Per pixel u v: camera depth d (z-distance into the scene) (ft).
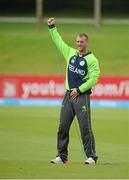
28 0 408.26
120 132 145.48
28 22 328.49
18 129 148.25
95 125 158.71
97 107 201.98
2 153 111.14
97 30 282.15
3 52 258.98
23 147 118.93
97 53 255.29
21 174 87.20
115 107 202.08
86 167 92.99
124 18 362.53
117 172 89.15
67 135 96.78
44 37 267.39
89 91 95.14
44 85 205.87
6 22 333.42
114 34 279.08
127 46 259.60
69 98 95.30
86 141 95.55
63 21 304.30
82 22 304.50
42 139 130.82
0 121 164.76
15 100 207.41
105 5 407.23
